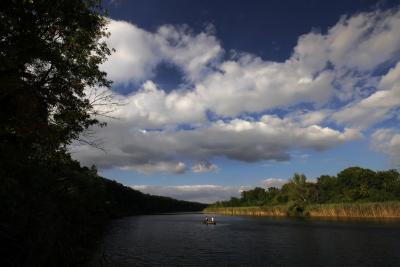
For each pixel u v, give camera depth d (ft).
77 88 68.69
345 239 171.22
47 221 89.40
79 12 65.72
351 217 354.95
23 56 57.88
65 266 97.09
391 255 123.24
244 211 625.00
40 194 97.66
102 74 73.61
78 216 177.06
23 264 70.03
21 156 70.28
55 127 66.85
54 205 106.01
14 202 71.46
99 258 128.88
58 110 68.08
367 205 343.87
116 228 305.73
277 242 174.91
